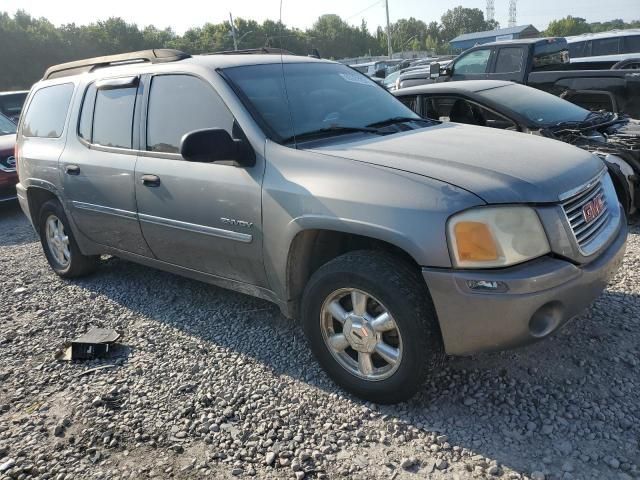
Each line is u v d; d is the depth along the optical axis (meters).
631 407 2.89
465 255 2.64
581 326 3.69
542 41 9.88
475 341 2.73
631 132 5.96
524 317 2.64
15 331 4.31
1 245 6.98
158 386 3.42
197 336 4.02
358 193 2.89
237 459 2.76
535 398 3.02
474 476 2.53
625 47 13.27
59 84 5.14
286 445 2.82
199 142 3.16
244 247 3.47
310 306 3.17
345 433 2.88
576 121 6.08
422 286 2.83
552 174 2.90
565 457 2.59
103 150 4.41
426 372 2.85
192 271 4.03
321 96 3.90
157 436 2.96
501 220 2.66
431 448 2.72
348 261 2.97
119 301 4.75
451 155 3.08
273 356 3.66
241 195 3.38
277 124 3.48
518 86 6.73
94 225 4.66
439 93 6.53
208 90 3.70
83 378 3.57
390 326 2.90
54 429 3.05
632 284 4.24
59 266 5.39
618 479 2.44
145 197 4.01
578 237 2.87
